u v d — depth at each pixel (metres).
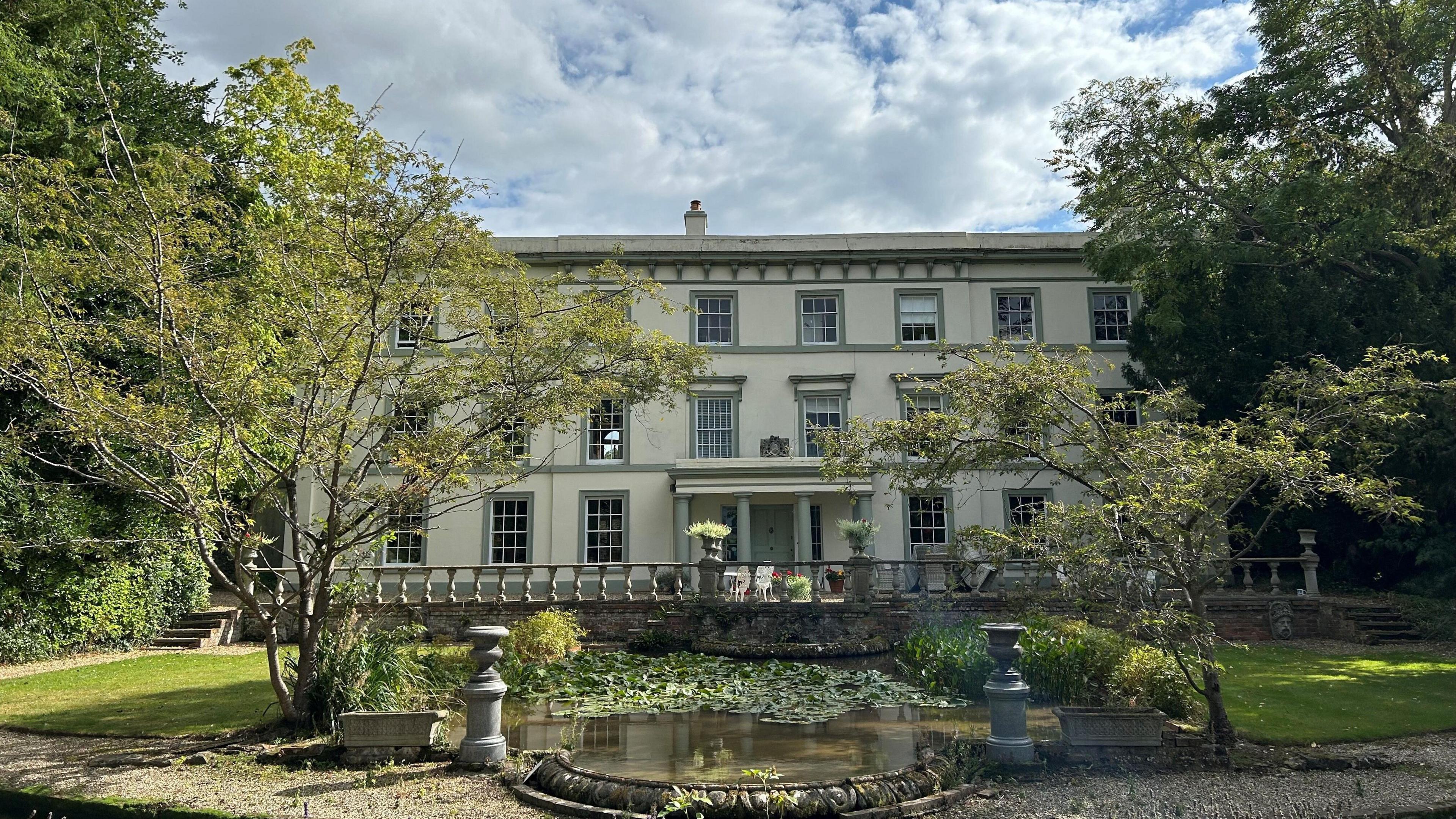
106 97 10.80
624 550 23.08
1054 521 8.52
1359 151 15.50
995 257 24.52
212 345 8.59
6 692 11.35
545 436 23.69
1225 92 19.09
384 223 9.11
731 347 24.25
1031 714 9.78
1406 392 9.84
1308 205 18.06
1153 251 20.78
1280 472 8.24
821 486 22.36
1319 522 20.61
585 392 9.79
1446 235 14.51
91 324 8.33
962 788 6.95
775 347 24.31
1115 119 20.22
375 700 8.77
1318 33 17.81
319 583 9.02
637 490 23.39
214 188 14.12
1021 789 7.14
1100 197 21.17
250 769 7.67
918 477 9.96
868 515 22.98
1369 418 9.01
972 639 12.03
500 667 11.64
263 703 10.40
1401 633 16.64
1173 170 20.39
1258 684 11.84
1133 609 8.22
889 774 6.92
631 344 10.11
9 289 9.30
